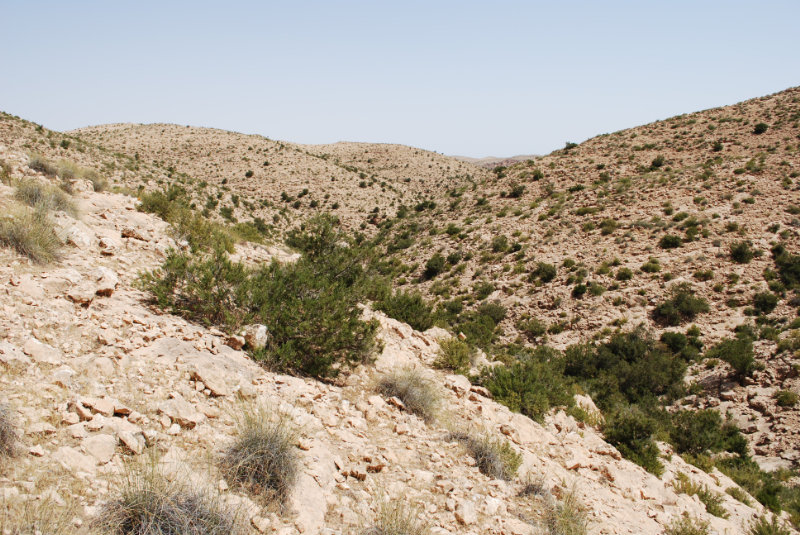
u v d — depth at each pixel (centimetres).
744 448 1630
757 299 2617
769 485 1257
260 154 10894
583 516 584
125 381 464
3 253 612
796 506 1166
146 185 4225
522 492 593
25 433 347
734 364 2105
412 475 523
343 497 440
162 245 933
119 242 865
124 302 652
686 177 4416
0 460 316
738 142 5159
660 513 725
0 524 264
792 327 2348
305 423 532
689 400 2022
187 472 371
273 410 523
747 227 3294
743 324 2486
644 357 2323
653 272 3078
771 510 1086
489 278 3625
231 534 331
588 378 2119
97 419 390
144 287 696
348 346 742
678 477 979
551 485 643
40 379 413
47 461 332
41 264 636
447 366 1037
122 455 369
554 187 5200
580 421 1057
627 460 938
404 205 8938
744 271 2884
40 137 4066
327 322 688
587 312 2873
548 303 3073
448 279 3803
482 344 1688
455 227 4756
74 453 347
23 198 850
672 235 3397
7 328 464
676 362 2256
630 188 4522
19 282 552
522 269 3569
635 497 757
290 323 699
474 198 5781
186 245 1036
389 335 1073
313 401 595
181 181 5244
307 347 698
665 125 6397
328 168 10444
